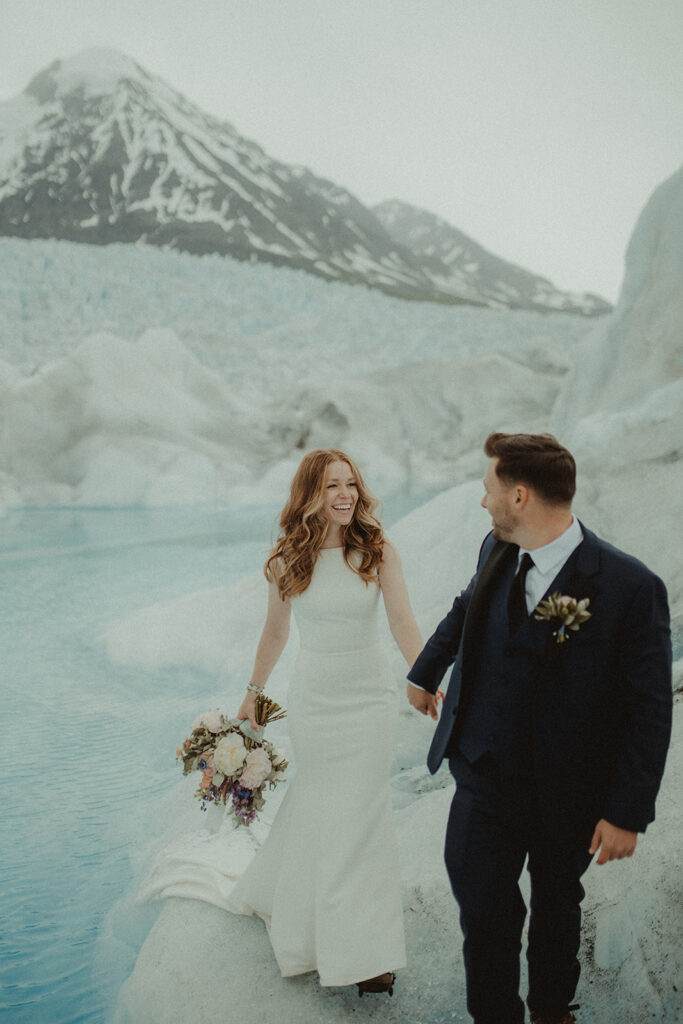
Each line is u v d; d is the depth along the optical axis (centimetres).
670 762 239
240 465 1450
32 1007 204
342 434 1583
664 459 561
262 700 236
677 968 181
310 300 2880
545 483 160
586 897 212
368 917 196
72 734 393
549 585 163
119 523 1138
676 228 810
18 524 1122
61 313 2142
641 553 413
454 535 466
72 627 580
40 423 1367
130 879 268
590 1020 182
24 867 276
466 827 168
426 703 196
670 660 154
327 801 204
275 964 207
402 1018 189
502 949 164
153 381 1502
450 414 1617
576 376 973
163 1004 197
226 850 259
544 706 159
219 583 727
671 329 782
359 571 202
